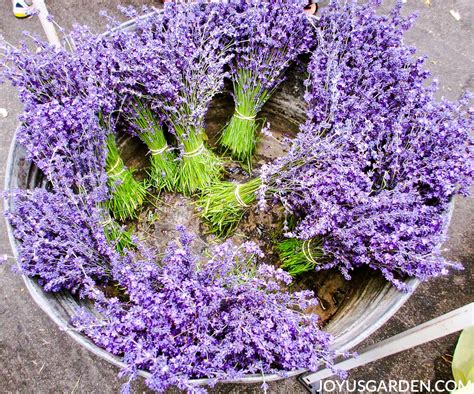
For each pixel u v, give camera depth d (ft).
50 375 2.64
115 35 2.04
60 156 1.81
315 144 1.94
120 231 2.19
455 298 2.84
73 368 2.65
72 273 1.80
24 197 1.89
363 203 1.84
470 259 2.96
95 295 1.67
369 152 2.02
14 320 2.74
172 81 2.09
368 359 1.98
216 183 2.45
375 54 2.09
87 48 2.00
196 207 2.49
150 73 2.06
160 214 2.47
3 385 2.62
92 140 1.99
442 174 1.84
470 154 1.89
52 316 1.67
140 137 2.35
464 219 3.05
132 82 2.02
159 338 1.65
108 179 2.22
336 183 1.93
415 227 1.81
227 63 2.39
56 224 1.79
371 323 1.77
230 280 1.81
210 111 2.71
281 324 1.72
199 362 1.66
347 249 1.96
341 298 2.25
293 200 2.10
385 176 1.92
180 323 1.67
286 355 1.64
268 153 2.69
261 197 1.98
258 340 1.62
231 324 1.68
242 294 1.73
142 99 2.19
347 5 2.17
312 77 2.30
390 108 2.11
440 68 3.50
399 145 1.94
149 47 2.01
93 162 2.01
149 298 1.70
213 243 2.40
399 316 2.79
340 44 2.15
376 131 2.04
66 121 1.85
